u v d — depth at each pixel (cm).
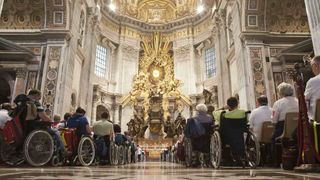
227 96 1869
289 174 329
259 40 1306
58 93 1259
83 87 1883
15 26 1353
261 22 1320
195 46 2828
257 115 598
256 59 1277
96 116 2461
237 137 516
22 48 1249
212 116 659
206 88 2594
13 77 1317
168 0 3066
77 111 719
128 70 2770
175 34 2931
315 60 396
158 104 2472
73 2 1435
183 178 284
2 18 1353
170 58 2902
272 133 575
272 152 574
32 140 543
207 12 2645
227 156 556
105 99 2567
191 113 2619
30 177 281
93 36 2183
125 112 2623
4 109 651
